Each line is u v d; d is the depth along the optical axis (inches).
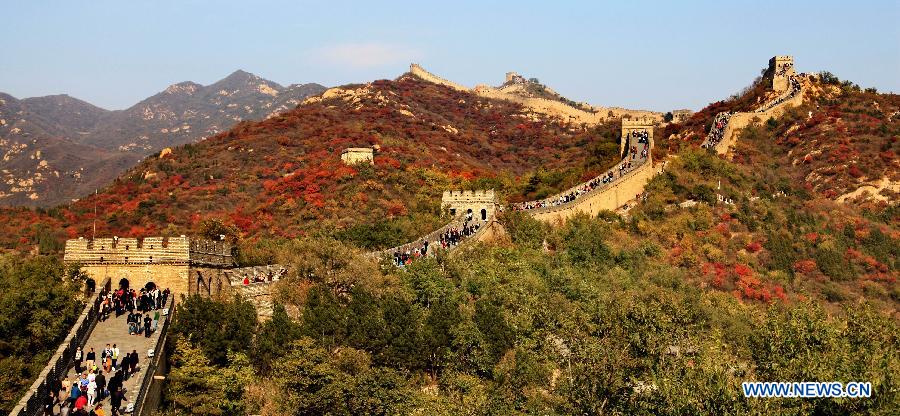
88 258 2874.0
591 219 5423.2
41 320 2603.3
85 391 2003.0
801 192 6437.0
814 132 7273.6
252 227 6437.0
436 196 6830.7
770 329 2901.1
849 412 2413.9
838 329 2960.1
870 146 6973.4
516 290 3592.5
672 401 2477.9
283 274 3344.0
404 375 2874.0
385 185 7130.9
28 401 1850.4
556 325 3238.2
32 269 2874.0
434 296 3427.7
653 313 3004.4
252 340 2817.4
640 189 5949.8
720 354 2689.5
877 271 5462.6
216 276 3100.4
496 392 2827.3
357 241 4662.9
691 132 7800.2
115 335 2460.6
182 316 2677.2
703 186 5964.6
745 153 7057.1
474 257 4094.5
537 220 5044.3
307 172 7544.3
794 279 5275.6
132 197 7726.4
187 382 2438.5
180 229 6624.0
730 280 5068.9
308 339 2751.0
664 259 5142.7
